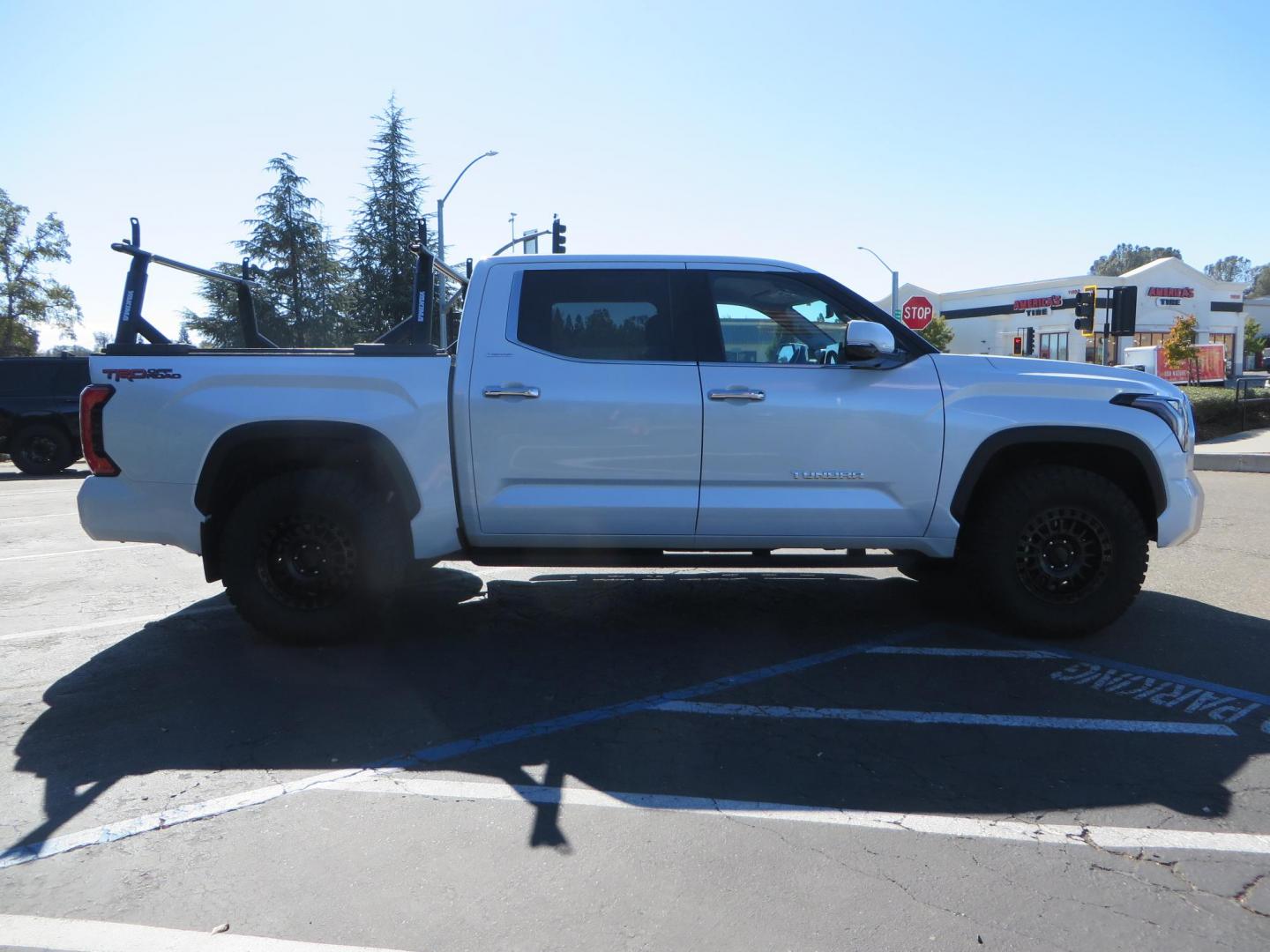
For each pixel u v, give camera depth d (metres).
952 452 4.85
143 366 4.82
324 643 5.00
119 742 3.80
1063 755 3.63
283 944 2.44
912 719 4.00
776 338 4.97
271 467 5.09
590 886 2.71
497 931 2.49
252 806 3.23
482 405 4.79
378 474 4.99
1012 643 5.11
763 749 3.70
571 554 5.05
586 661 4.82
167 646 5.14
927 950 2.40
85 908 2.61
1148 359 23.92
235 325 26.23
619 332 4.91
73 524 10.13
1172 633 5.29
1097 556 4.95
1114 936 2.47
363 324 32.19
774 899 2.64
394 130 31.12
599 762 3.58
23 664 4.84
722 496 4.85
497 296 4.94
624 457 4.81
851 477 4.84
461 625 5.52
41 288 44.91
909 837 3.00
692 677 4.57
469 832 3.04
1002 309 52.31
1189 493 4.99
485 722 3.99
